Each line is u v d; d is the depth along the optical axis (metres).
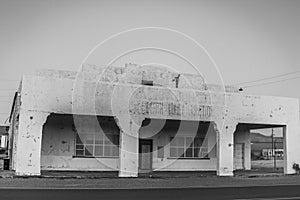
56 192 15.17
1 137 41.94
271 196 14.61
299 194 15.30
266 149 63.88
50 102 22.83
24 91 22.55
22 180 20.14
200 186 18.86
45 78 22.83
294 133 28.09
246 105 26.89
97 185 18.64
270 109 27.52
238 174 27.41
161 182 20.84
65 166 27.31
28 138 22.42
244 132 33.25
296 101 28.34
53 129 27.36
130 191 16.06
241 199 13.70
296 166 27.89
